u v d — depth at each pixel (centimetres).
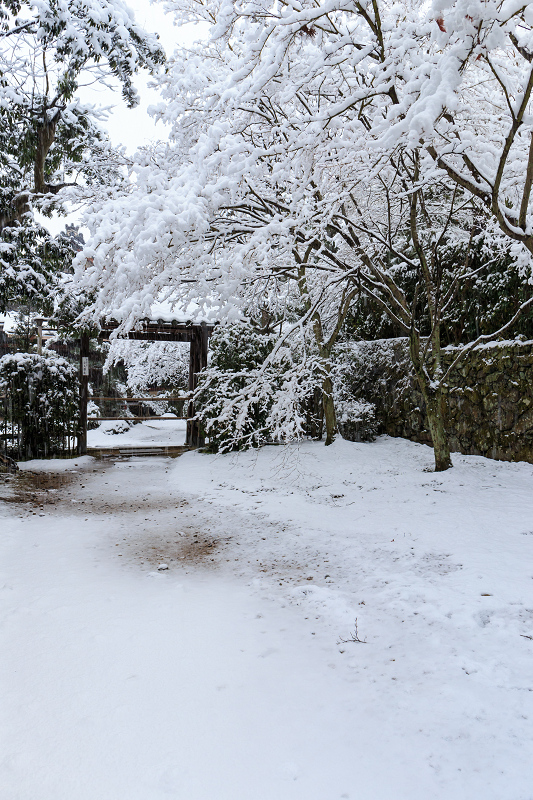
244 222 693
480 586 379
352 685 268
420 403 1060
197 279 669
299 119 582
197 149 578
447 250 988
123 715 245
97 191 823
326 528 575
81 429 1242
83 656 301
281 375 849
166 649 309
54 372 1163
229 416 805
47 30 970
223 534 578
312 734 230
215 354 1184
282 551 508
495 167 583
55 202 966
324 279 955
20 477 931
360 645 311
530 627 315
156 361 2075
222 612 364
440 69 386
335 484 812
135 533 586
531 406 803
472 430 920
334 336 1036
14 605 373
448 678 268
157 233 507
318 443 1127
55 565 466
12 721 241
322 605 371
